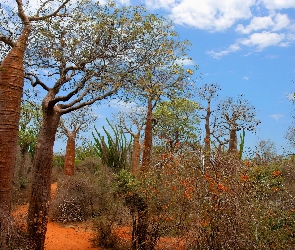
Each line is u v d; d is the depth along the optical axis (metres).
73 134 18.05
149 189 7.67
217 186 5.82
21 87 6.45
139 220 8.30
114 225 10.13
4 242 5.70
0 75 6.33
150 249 7.91
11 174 6.18
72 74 8.57
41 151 8.12
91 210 12.55
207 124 20.86
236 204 5.67
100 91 8.57
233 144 19.66
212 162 6.35
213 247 5.72
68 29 8.34
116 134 18.86
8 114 6.21
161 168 7.69
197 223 5.82
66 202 12.58
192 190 6.02
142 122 18.34
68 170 17.39
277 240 6.05
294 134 16.58
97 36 8.23
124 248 9.05
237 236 5.66
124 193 8.70
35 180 8.03
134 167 17.06
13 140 6.23
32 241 7.73
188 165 6.61
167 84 9.23
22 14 6.90
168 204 6.95
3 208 5.97
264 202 6.46
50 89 8.56
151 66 8.66
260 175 7.89
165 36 8.88
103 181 13.51
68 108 8.43
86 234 10.69
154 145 12.41
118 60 8.46
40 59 8.79
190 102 17.86
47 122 8.23
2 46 8.42
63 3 7.85
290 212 6.67
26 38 6.72
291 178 9.99
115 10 8.33
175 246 6.64
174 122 17.80
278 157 11.92
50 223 12.16
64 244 9.49
